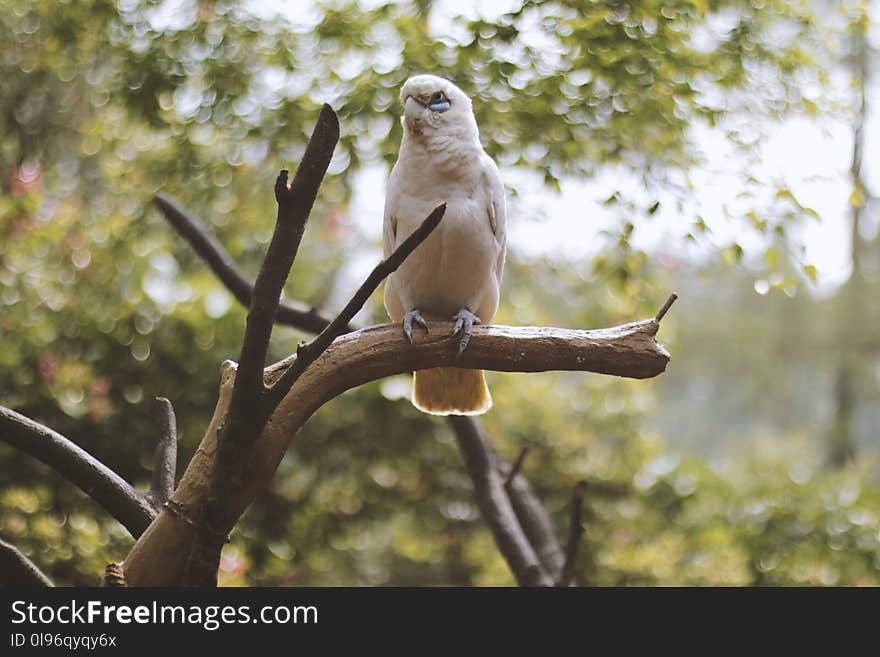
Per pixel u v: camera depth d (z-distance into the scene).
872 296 17.91
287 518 7.31
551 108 5.37
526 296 8.34
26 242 6.66
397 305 4.12
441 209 2.55
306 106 5.93
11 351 6.24
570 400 8.93
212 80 6.11
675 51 5.38
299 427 2.96
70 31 6.23
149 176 6.75
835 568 8.09
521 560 5.13
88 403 6.42
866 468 11.60
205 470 2.87
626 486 8.64
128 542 5.99
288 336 7.27
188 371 6.77
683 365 20.34
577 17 5.27
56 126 8.81
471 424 5.50
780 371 19.17
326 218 8.52
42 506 5.97
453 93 3.93
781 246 5.41
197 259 8.00
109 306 6.83
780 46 5.75
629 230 5.34
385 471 8.03
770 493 8.79
